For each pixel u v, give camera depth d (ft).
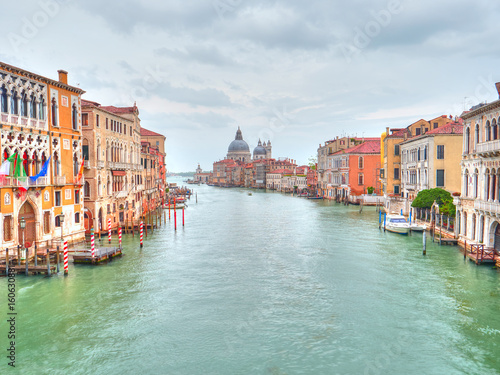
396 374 48.96
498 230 91.61
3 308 67.67
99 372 49.24
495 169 89.86
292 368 50.42
